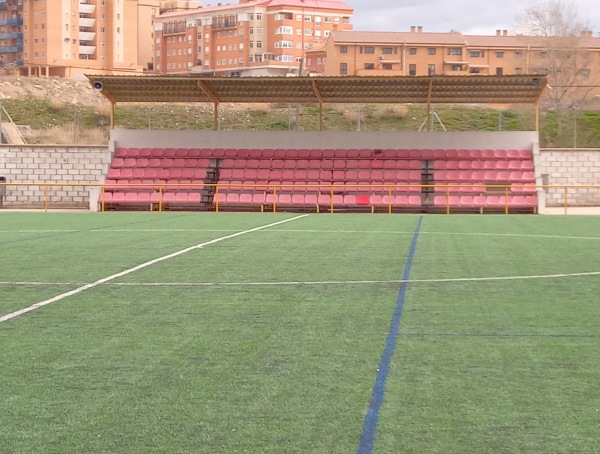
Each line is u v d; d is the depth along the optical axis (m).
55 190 36.47
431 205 33.38
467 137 35.94
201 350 7.89
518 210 33.38
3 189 36.28
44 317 9.55
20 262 14.68
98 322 9.26
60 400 6.25
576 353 7.75
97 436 5.45
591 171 36.38
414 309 10.09
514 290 11.59
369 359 7.52
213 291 11.47
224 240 19.14
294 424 5.69
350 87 34.78
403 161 35.50
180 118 55.47
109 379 6.85
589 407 6.08
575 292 11.41
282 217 28.80
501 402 6.20
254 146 36.59
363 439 5.39
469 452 5.17
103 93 35.91
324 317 9.57
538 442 5.35
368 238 19.83
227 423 5.71
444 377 6.90
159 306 10.30
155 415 5.89
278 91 35.81
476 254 16.20
